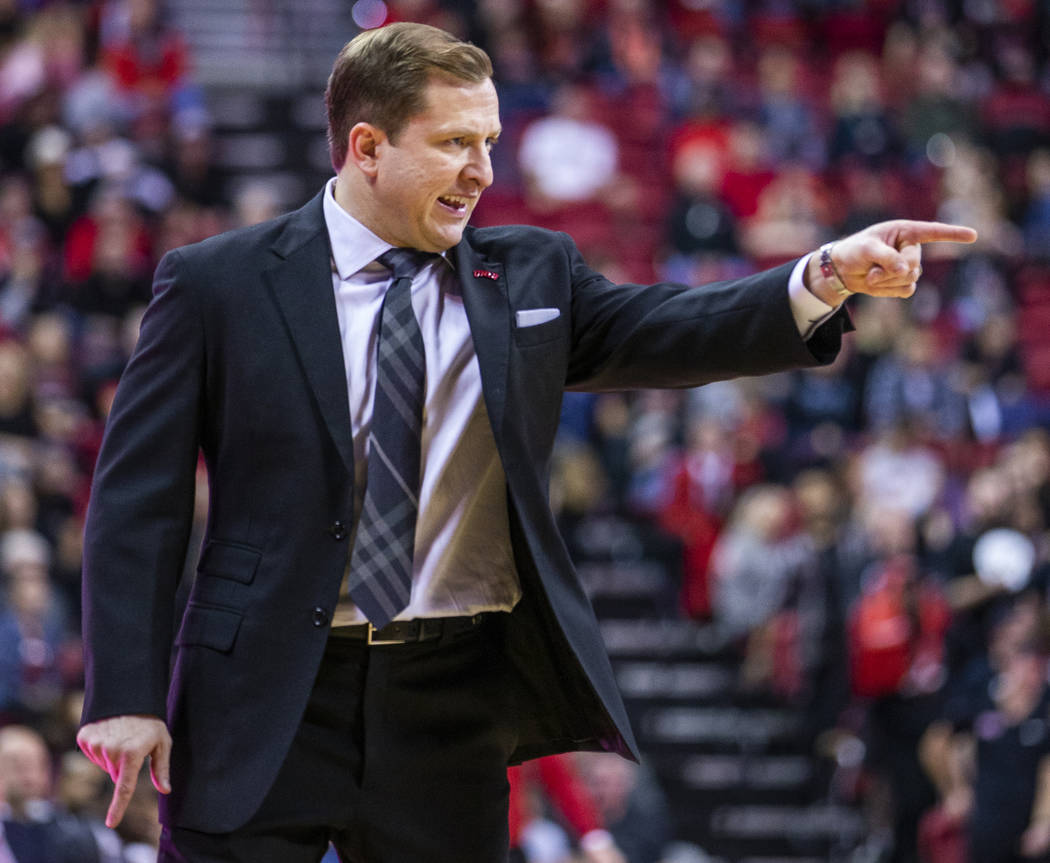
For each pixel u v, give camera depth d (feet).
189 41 161.07
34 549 89.20
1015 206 161.58
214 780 25.18
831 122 163.63
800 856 101.60
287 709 25.14
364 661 26.30
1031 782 83.10
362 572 25.72
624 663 109.81
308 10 162.40
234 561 25.90
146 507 25.48
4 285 120.37
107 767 24.70
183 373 26.14
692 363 26.86
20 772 62.03
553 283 28.09
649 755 105.70
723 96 157.79
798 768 104.53
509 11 156.76
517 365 26.96
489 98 26.48
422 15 157.48
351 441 25.84
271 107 152.46
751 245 142.51
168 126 140.56
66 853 61.36
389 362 26.35
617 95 154.71
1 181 135.95
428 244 26.86
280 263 26.63
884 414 124.77
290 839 26.00
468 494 26.89
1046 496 114.62
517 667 28.25
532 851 68.74
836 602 100.94
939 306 139.85
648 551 113.80
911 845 94.32
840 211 154.30
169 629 25.31
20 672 85.51
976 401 130.62
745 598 107.45
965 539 102.58
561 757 62.28
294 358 26.05
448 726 26.99
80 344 116.88
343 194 27.27
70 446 104.94
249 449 25.99
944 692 95.09
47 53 143.95
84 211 127.13
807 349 25.86
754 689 107.04
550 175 145.07
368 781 26.21
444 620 26.78
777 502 108.78
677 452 116.88
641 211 147.74
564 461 115.03
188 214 129.18
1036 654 85.10
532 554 26.43
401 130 26.07
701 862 93.15
